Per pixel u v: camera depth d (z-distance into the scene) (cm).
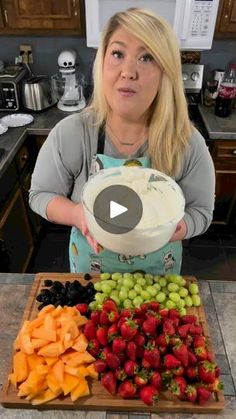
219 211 232
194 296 91
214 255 233
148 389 68
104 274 95
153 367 70
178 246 107
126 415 70
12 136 183
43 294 89
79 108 212
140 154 98
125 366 70
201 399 68
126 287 88
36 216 228
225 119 201
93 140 98
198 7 175
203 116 204
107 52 84
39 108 206
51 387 70
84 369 72
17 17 194
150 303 82
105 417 70
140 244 67
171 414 70
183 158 97
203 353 72
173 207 71
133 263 103
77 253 109
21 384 71
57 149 99
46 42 227
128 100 84
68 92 215
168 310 80
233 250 237
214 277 218
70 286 90
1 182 168
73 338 76
